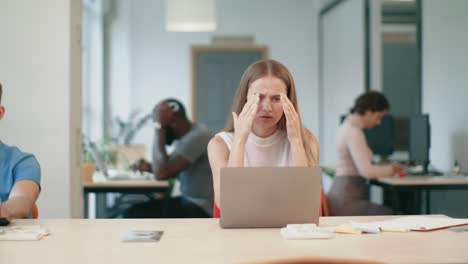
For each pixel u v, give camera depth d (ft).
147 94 28.89
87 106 25.54
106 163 17.48
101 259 4.50
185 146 13.02
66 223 6.24
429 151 15.89
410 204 16.60
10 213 6.61
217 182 6.96
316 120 29.32
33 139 10.83
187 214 12.95
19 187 6.93
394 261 4.39
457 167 15.33
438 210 16.47
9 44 10.85
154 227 5.93
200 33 29.22
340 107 25.44
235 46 29.27
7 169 7.17
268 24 29.43
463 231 5.69
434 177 14.82
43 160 10.82
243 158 6.75
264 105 7.04
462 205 15.16
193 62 29.14
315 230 5.41
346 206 13.43
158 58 28.99
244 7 29.35
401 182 13.71
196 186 12.97
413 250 4.77
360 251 4.75
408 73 23.12
